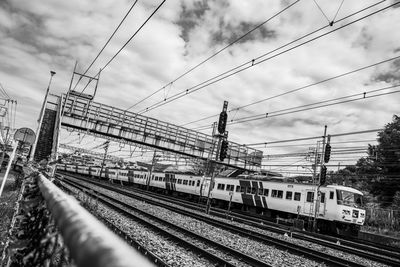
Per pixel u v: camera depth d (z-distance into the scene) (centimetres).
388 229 2689
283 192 2359
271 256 1014
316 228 2116
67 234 87
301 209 2198
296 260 1000
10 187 1756
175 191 3700
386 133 3775
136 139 2705
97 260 58
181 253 873
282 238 1480
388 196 3656
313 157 2458
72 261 80
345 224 2030
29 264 240
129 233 1034
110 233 74
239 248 1073
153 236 1037
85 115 2514
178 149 2869
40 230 233
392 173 3650
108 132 2608
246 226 1772
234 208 2934
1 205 965
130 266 53
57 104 2781
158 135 2798
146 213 1510
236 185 2789
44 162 834
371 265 1105
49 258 189
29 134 840
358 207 2061
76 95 2384
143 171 4378
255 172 3244
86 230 77
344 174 4312
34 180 365
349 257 1199
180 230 1209
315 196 2131
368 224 2911
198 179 3253
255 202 2562
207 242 1044
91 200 1495
